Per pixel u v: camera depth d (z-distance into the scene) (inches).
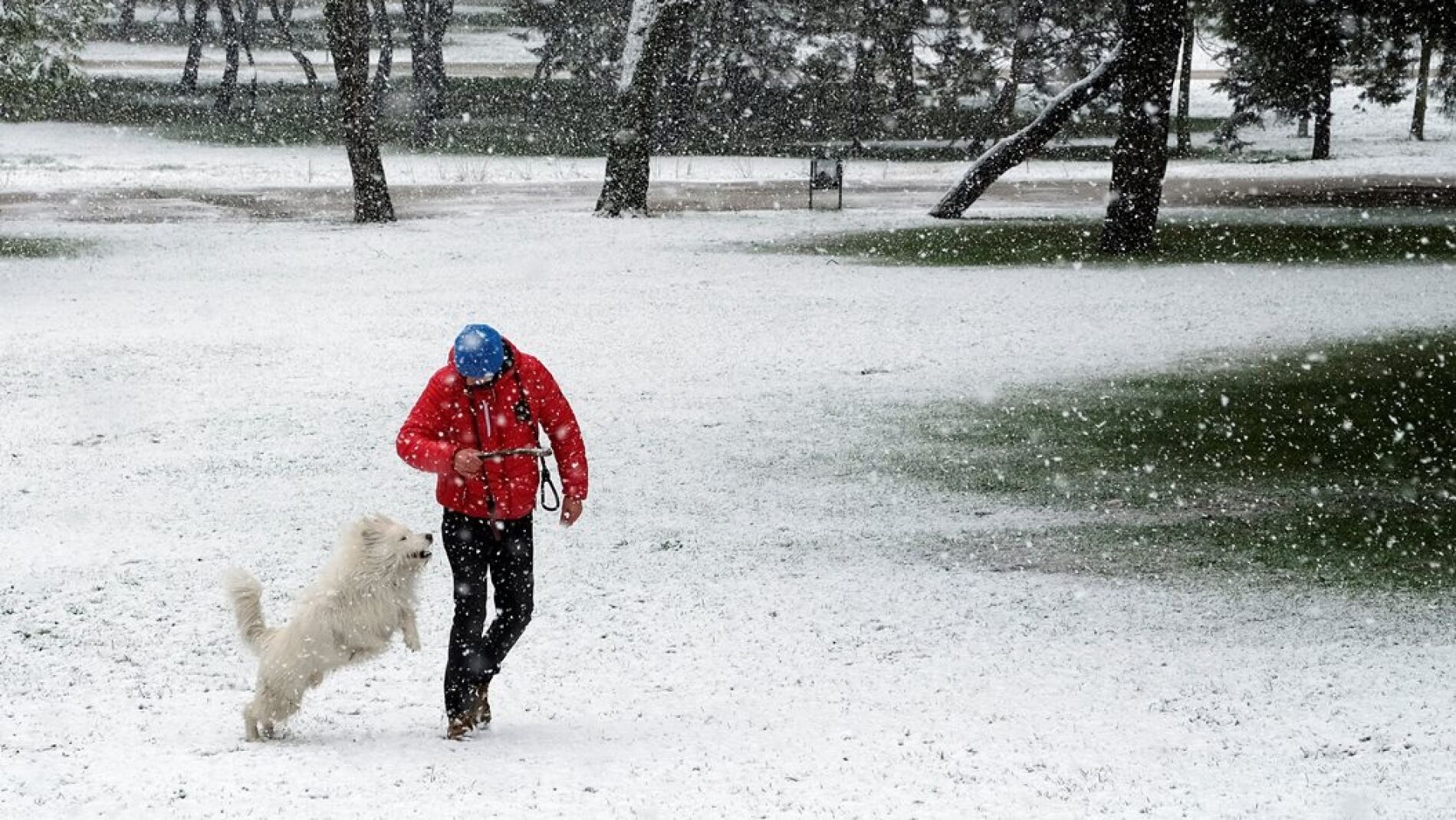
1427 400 636.7
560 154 2316.7
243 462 526.0
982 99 3038.9
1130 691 291.6
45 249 1157.1
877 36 2632.9
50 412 603.8
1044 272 1071.6
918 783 232.2
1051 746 253.6
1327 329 822.5
